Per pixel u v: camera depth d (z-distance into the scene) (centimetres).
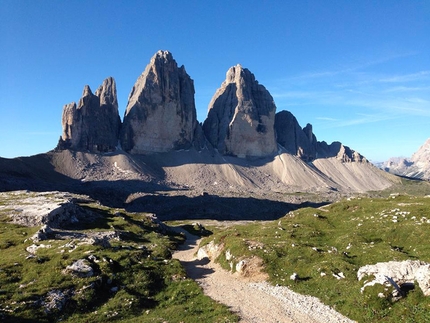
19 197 8906
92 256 3597
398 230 4281
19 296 2595
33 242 4212
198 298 3012
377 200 6256
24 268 3209
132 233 6712
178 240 7450
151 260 3966
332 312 2520
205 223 13362
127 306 2750
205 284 3450
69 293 2792
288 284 3206
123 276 3328
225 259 4188
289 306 2719
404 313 2184
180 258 5250
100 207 9000
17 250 3838
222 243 4753
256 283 3381
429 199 5778
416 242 3903
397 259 3309
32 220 5734
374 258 3475
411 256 3438
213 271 4012
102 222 7062
